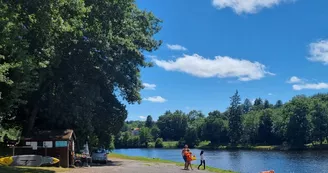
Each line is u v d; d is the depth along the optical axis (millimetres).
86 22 27188
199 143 159625
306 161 61594
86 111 32812
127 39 32344
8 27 18062
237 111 149750
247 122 140250
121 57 35125
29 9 19578
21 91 20125
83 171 23047
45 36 21484
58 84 32094
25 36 21125
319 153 82188
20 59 18828
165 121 195875
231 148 133000
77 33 25328
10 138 25922
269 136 133750
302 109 112688
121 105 40000
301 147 108312
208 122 159750
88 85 33031
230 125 150125
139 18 37094
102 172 22828
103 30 29188
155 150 134750
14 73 19250
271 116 133750
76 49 30453
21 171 20375
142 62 38125
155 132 191750
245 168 50500
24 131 31891
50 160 25547
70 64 31672
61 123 32656
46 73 27969
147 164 33312
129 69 38531
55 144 26906
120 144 176250
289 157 72000
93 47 30484
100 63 33000
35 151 27266
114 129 40250
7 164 24328
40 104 33094
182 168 28281
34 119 32438
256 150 109750
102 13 28125
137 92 39719
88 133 35219
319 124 109562
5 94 19797
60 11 21141
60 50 28109
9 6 18594
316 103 112188
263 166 53844
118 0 29141
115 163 35281
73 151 29000
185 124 193125
